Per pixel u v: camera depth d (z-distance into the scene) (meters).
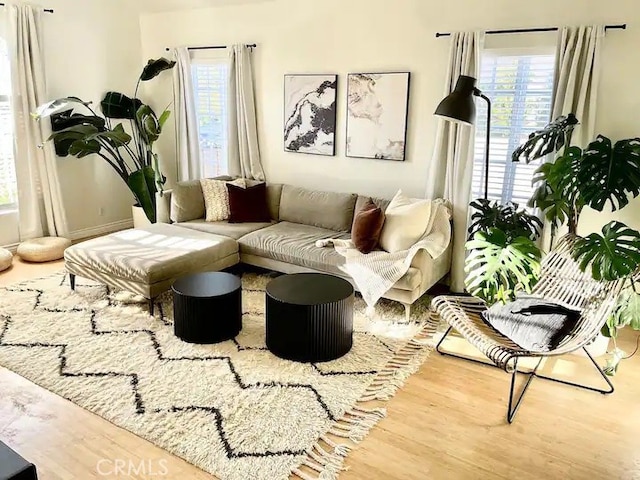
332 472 2.17
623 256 2.55
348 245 3.97
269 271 4.58
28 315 3.59
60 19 5.12
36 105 4.93
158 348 3.16
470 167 4.04
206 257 3.89
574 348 2.48
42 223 5.26
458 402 2.71
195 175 5.77
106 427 2.44
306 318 2.94
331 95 4.73
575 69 3.54
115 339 3.26
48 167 5.09
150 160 5.82
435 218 3.89
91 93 5.54
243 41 5.14
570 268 3.21
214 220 4.77
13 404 2.59
